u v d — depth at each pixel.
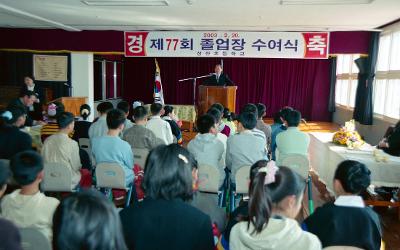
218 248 1.88
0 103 7.73
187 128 8.60
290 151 3.67
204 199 2.41
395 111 6.25
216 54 7.11
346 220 1.71
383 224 3.73
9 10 5.49
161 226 1.28
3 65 8.22
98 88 10.52
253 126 3.40
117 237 0.94
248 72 11.16
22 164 1.94
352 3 4.79
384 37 6.77
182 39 7.14
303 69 10.80
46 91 7.80
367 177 1.81
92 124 4.27
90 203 0.92
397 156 3.96
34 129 4.78
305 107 10.89
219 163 3.38
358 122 7.57
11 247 1.08
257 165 1.80
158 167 1.33
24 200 1.93
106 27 7.34
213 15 5.83
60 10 5.67
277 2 4.81
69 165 3.20
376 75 7.04
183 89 11.66
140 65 11.85
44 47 7.78
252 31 6.96
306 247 1.25
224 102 6.14
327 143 4.61
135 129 3.66
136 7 5.31
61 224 0.91
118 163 3.05
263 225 1.30
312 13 5.52
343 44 7.08
